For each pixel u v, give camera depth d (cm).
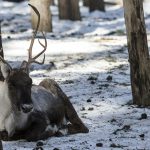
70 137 1750
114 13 5628
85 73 2739
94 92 2333
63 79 2603
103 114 2000
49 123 1781
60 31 4422
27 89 1689
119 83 2503
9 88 1694
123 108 2069
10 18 5391
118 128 1827
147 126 1831
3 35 4000
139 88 2091
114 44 3603
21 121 1712
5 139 1731
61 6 5041
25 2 6806
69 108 1886
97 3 5653
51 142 1686
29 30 4341
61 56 3181
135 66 2084
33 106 1711
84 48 3422
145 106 2086
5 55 3184
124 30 4316
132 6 2047
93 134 1772
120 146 1611
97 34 4206
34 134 1720
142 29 2061
